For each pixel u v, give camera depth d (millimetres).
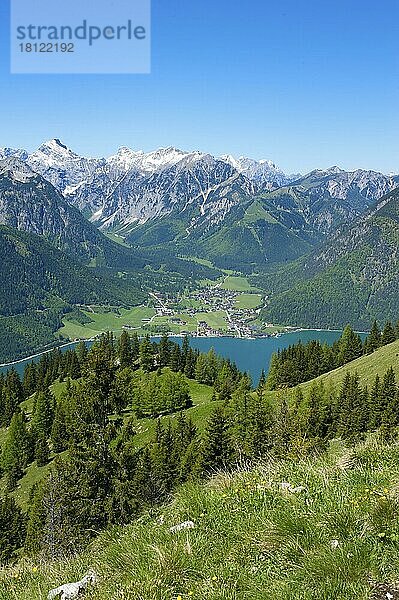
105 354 33469
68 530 25766
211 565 7383
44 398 109625
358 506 7906
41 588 8422
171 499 11250
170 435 64625
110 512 26641
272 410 61469
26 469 93812
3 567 11719
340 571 6562
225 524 8469
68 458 31250
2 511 52906
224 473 11727
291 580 6656
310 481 9680
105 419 32531
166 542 8086
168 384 104750
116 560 8156
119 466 30078
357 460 10711
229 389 114875
